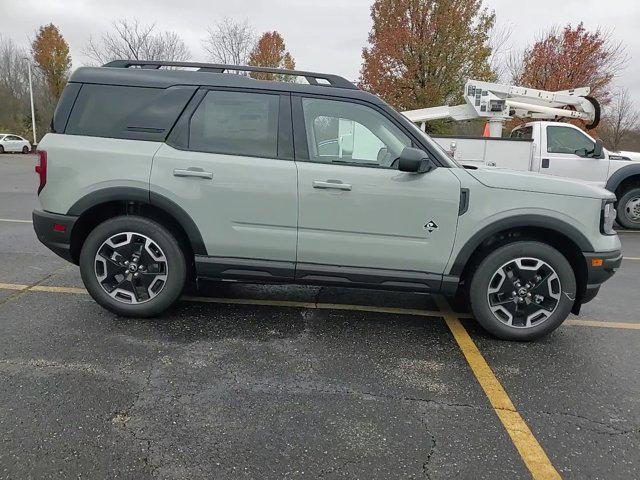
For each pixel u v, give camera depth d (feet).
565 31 69.92
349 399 9.83
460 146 32.24
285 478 7.55
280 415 9.18
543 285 12.49
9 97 178.40
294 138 12.42
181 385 10.09
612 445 8.61
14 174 59.11
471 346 12.53
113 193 12.42
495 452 8.32
